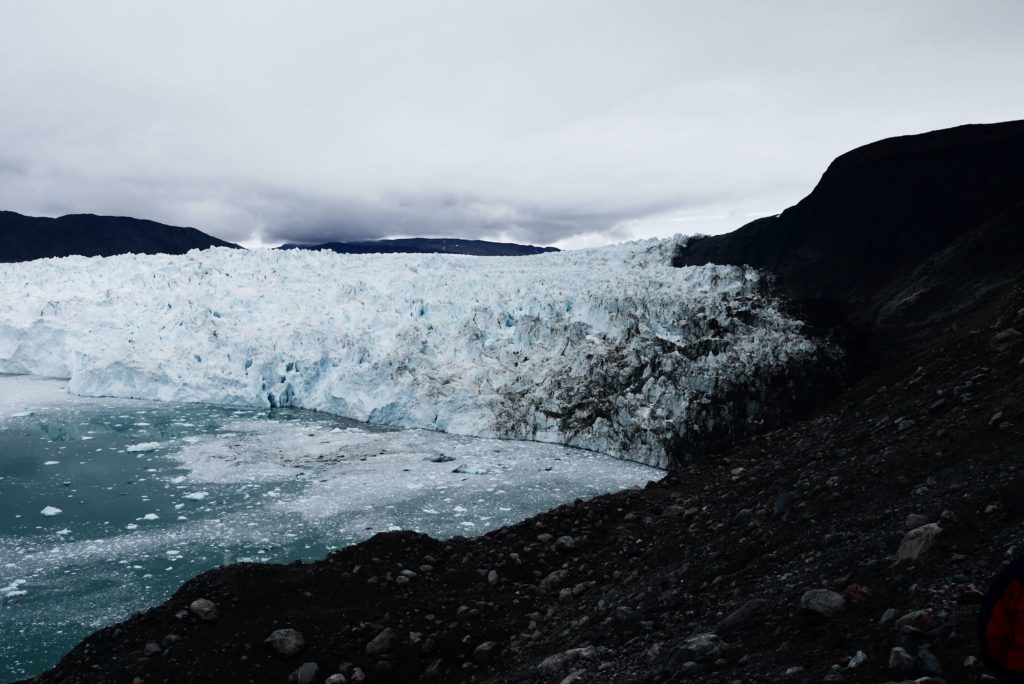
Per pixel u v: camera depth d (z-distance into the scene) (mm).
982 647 2484
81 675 9172
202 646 9609
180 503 27516
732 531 9492
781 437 16453
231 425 41281
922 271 34531
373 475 31422
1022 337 10219
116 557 22266
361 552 12945
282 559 22141
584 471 32094
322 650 9594
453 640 9625
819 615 5109
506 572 12383
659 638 6656
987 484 5902
